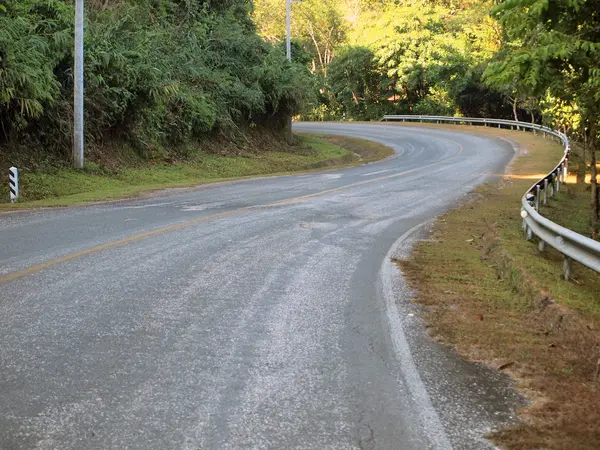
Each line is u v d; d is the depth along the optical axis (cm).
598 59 932
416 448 372
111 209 1441
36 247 951
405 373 494
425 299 723
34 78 1983
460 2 6538
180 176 2564
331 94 6962
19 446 359
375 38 6506
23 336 547
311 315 647
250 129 3853
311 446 371
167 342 547
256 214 1402
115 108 2448
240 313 644
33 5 2325
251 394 443
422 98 6494
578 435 393
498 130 4997
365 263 925
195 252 955
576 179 2605
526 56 894
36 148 2167
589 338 564
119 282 751
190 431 385
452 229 1305
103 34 2512
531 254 975
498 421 412
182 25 3694
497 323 642
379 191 1973
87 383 452
